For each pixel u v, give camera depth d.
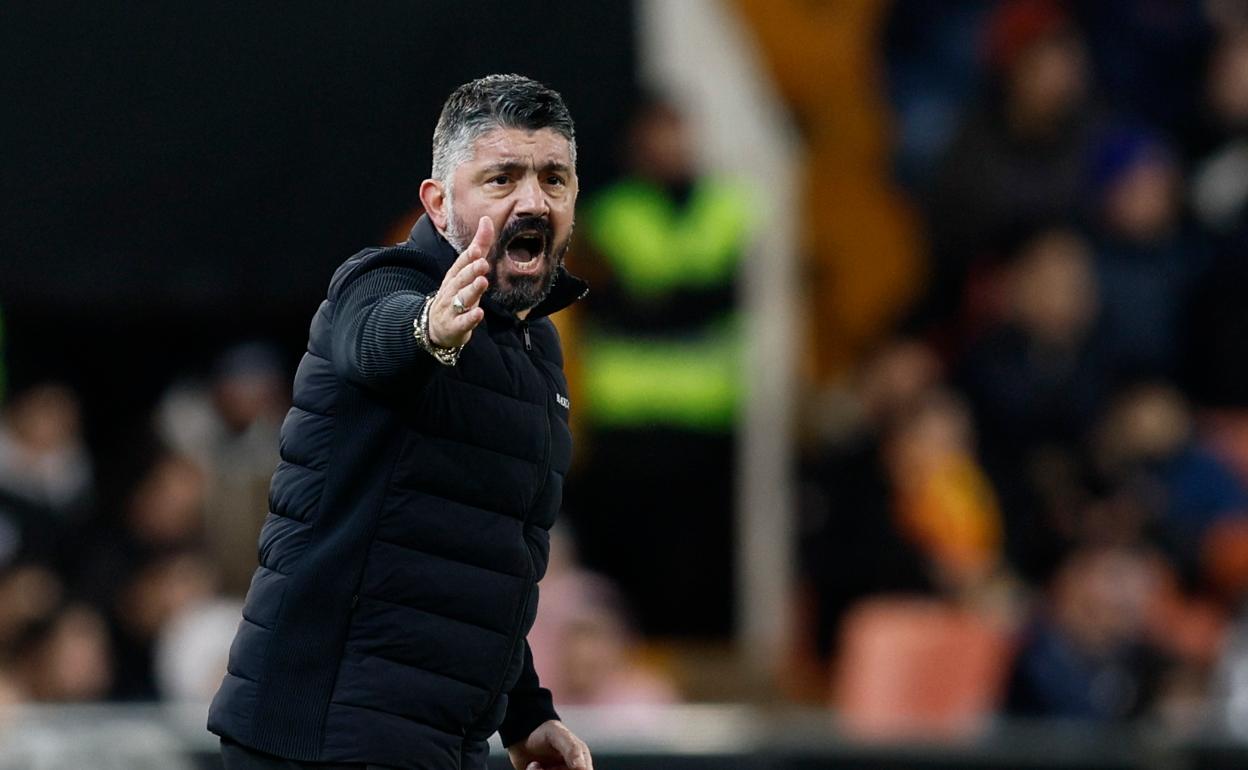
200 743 20.34
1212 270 34.00
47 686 25.14
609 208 30.08
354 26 23.62
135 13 23.31
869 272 33.56
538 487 11.59
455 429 11.15
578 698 25.02
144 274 23.34
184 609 26.00
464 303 10.27
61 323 27.92
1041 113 33.97
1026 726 22.67
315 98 23.53
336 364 10.96
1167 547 31.61
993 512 31.52
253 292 23.56
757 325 31.56
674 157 30.17
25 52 23.11
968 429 32.53
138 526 26.38
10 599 25.30
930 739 22.20
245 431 27.70
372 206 23.62
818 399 31.80
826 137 33.56
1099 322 33.31
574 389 30.08
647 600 30.38
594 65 24.19
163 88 23.34
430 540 11.12
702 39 31.77
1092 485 32.03
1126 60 36.09
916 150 34.47
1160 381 33.53
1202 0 37.00
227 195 23.45
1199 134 36.12
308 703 11.00
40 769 19.89
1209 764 22.69
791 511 30.88
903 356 31.03
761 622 30.50
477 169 11.15
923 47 35.34
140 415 28.20
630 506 30.38
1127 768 22.50
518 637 11.55
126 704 24.97
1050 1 35.22
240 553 27.11
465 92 11.35
